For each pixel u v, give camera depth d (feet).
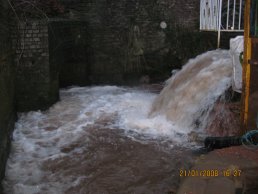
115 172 15.56
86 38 30.83
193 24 32.45
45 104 23.76
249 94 15.51
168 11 32.27
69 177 15.17
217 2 25.08
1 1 18.16
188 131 19.84
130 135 19.69
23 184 14.60
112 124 21.42
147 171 15.55
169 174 15.25
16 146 18.33
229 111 18.60
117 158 16.88
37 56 23.08
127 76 32.65
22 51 22.65
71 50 30.07
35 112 23.36
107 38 31.76
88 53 31.37
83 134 19.84
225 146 16.42
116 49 32.07
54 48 24.90
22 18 22.53
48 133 20.10
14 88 22.18
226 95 19.22
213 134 18.79
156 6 32.09
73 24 29.55
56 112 23.58
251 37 15.05
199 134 19.12
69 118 22.45
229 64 20.63
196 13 32.27
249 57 15.23
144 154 17.24
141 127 20.76
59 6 30.01
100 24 31.42
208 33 31.86
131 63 32.55
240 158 13.21
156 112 22.81
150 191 13.97
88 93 28.66
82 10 30.99
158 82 33.12
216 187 11.14
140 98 27.09
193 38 32.48
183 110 20.81
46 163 16.51
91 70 31.96
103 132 20.10
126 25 31.91
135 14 31.91
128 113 23.32
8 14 21.30
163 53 32.78
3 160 15.15
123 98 27.04
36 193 13.93
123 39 32.04
